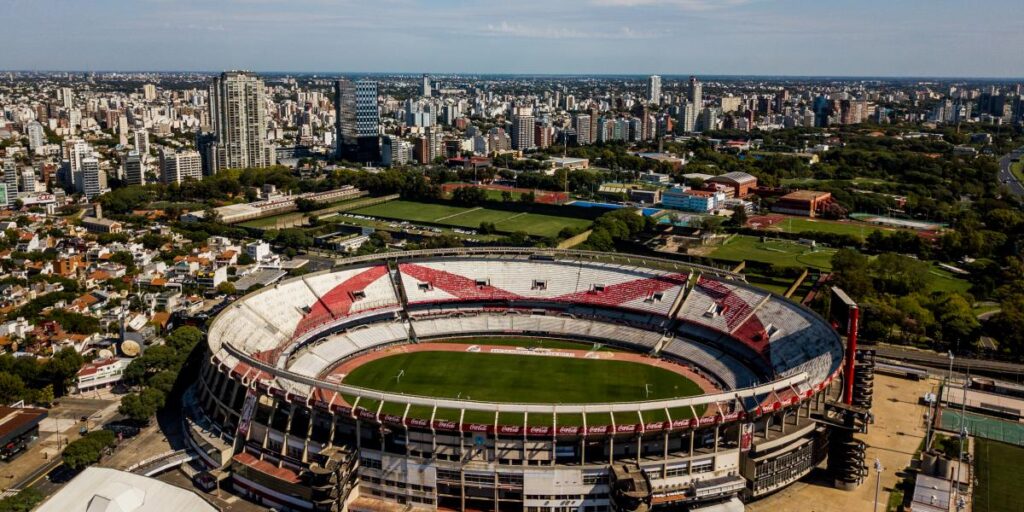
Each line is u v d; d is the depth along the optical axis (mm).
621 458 168750
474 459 166250
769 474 170000
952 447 188750
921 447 193500
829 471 176625
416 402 167750
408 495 167000
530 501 164000
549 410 165125
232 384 195625
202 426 192625
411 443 167625
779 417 181375
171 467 180500
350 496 166250
